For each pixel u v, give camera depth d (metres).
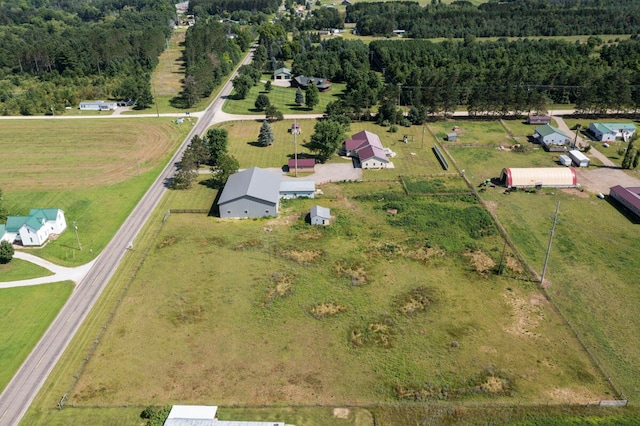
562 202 100.81
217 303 71.62
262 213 95.94
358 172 116.44
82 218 96.25
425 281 76.44
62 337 65.69
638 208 93.88
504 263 80.44
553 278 77.00
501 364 60.78
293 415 54.53
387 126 148.38
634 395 56.75
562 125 146.50
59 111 161.00
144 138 138.88
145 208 100.00
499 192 105.31
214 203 102.00
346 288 74.88
